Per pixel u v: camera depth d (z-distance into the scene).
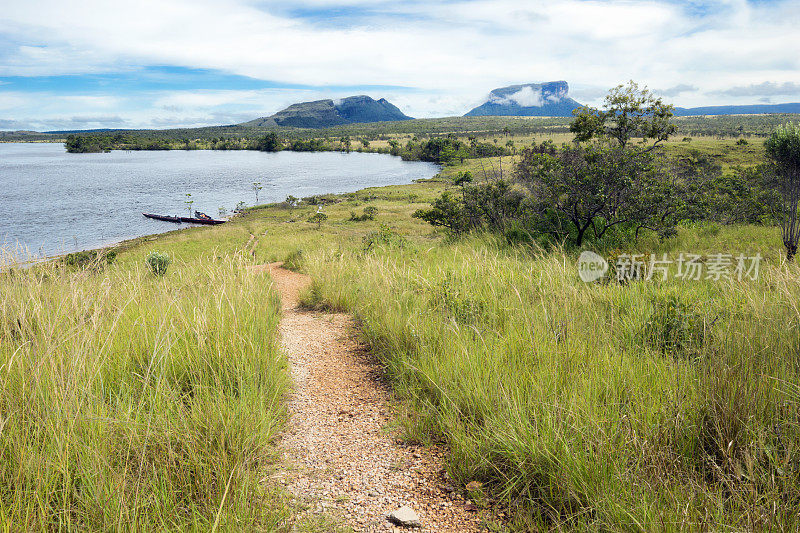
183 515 2.18
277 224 57.25
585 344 3.80
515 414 2.82
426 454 3.00
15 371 3.03
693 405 2.80
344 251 14.29
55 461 2.27
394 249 12.73
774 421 2.62
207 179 125.12
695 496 2.14
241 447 2.71
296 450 3.06
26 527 1.90
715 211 14.63
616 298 5.34
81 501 2.14
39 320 3.60
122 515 2.00
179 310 4.36
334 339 5.79
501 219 13.26
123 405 2.86
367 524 2.29
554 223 11.03
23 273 4.63
